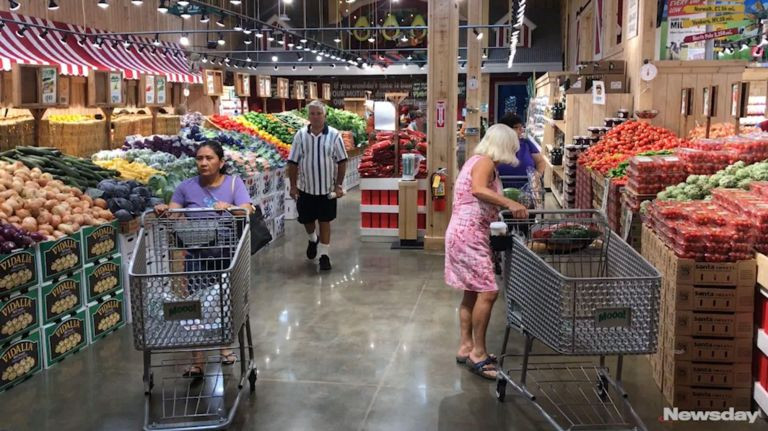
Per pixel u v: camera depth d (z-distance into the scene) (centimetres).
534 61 2473
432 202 786
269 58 2742
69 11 1639
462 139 2220
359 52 2577
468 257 416
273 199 880
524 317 363
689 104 806
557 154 1202
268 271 703
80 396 398
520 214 391
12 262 407
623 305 320
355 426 360
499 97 2833
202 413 372
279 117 1494
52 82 775
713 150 520
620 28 1194
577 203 901
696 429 353
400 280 663
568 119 1063
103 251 498
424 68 2669
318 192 696
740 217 372
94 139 935
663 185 504
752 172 452
